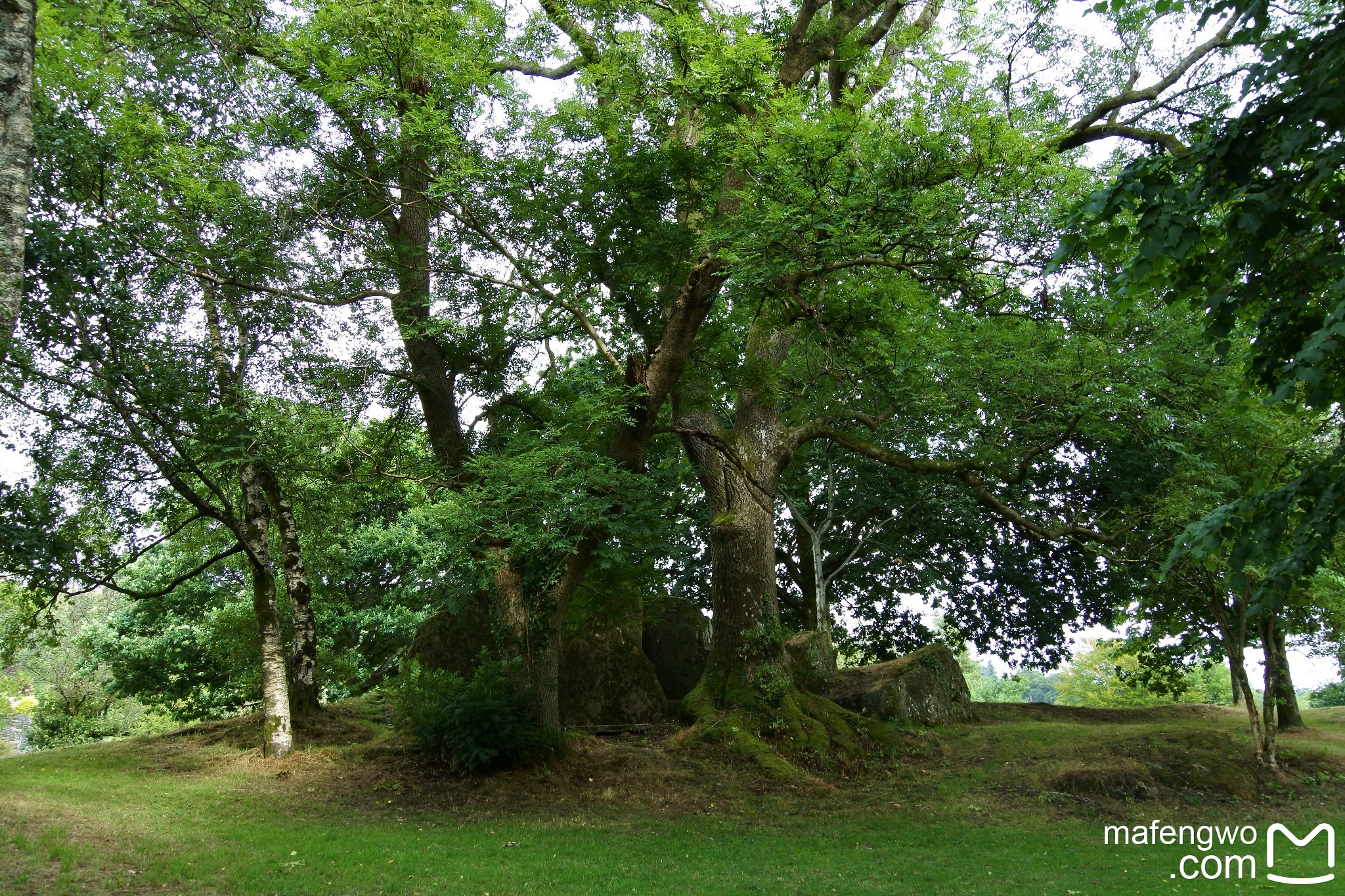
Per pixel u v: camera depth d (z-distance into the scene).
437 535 12.96
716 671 17.09
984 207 10.52
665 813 12.51
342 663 18.92
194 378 13.71
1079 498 22.47
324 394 14.38
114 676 25.89
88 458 13.68
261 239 13.10
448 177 12.34
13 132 6.89
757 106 12.60
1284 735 19.12
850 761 15.47
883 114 11.62
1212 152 5.82
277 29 13.51
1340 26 5.41
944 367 14.09
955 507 22.16
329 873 8.51
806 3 14.75
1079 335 13.09
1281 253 6.12
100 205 12.50
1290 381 5.46
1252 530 5.84
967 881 9.47
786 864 10.09
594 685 17.64
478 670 14.20
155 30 12.77
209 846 9.16
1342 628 16.44
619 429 14.21
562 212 13.63
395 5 11.99
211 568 24.36
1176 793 14.10
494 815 11.84
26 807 10.10
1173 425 14.15
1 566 12.52
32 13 7.13
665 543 14.05
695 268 12.95
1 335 6.57
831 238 10.31
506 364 15.63
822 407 15.31
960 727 19.00
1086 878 9.66
